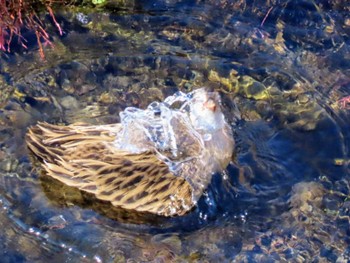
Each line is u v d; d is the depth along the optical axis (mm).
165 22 10297
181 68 9734
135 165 8172
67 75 9469
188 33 10211
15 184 8242
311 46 10250
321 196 8453
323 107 9430
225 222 8141
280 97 9516
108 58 9719
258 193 8430
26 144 8602
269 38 10289
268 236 8039
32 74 9430
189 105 8516
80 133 8320
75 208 8109
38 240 7785
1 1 9656
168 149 8352
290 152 8883
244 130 9070
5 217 7953
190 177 8273
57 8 10195
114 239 7883
